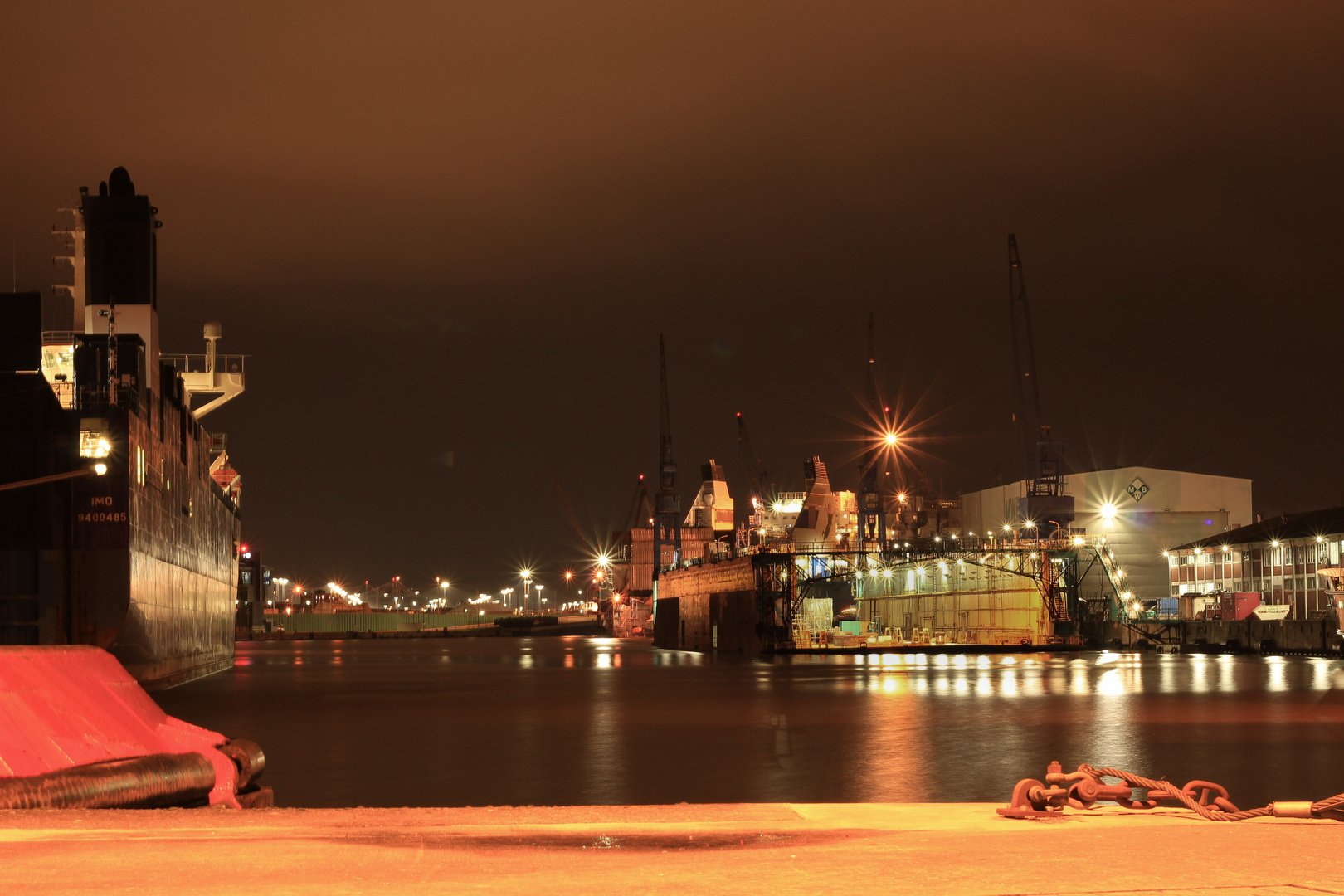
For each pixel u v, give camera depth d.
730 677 102.00
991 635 151.25
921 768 42.81
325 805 36.84
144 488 72.62
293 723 62.44
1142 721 57.12
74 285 87.56
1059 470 171.75
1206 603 143.62
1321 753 45.34
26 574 66.19
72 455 66.94
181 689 87.44
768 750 48.66
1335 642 111.44
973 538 153.38
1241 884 10.43
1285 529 136.75
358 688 91.88
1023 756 45.44
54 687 19.45
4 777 16.81
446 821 15.20
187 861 11.80
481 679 103.81
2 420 66.25
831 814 16.00
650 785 40.34
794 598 145.75
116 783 18.19
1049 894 10.05
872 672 103.88
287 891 10.36
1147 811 16.12
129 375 69.56
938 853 12.21
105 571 67.31
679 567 199.00
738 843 13.22
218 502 118.25
